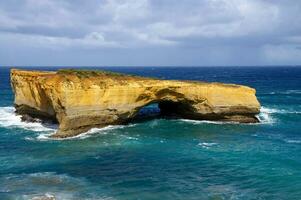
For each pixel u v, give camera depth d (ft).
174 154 117.91
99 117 147.84
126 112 154.30
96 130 147.23
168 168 104.37
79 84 139.74
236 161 110.22
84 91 140.77
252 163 108.27
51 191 86.58
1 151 119.55
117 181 94.02
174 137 140.36
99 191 87.35
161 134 144.77
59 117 142.51
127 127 154.71
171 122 166.20
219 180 94.99
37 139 135.03
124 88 150.51
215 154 117.80
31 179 94.32
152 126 157.69
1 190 86.69
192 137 140.67
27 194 84.48
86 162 109.09
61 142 130.82
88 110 143.43
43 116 164.45
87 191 87.20
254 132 150.51
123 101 151.94
